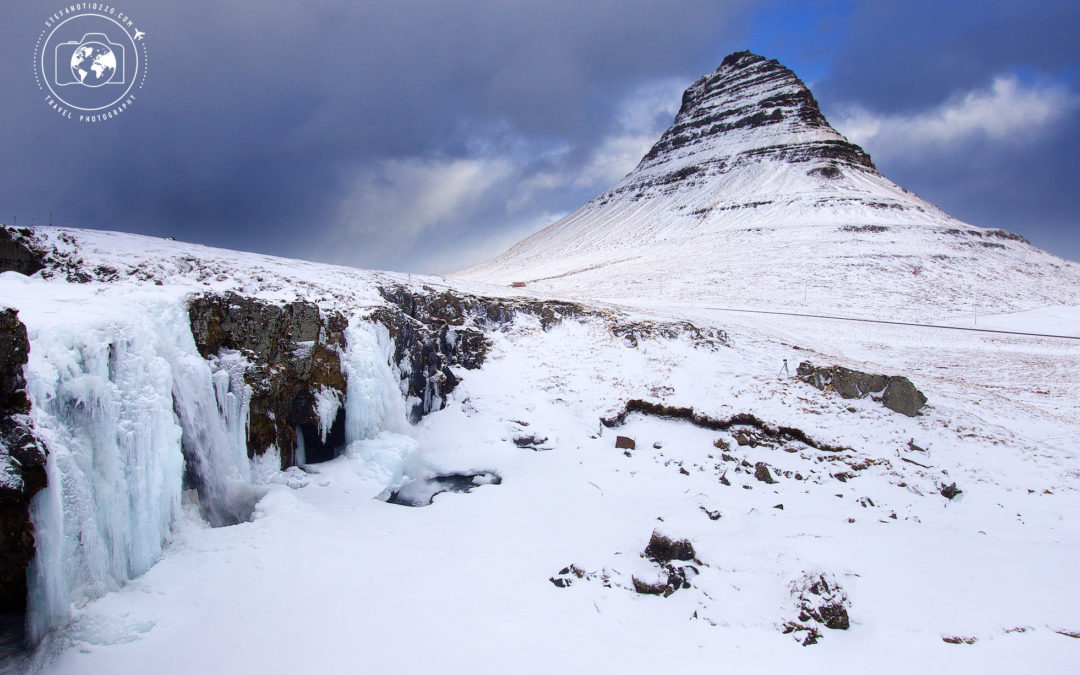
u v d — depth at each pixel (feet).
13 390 28.94
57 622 30.17
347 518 47.47
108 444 34.17
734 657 31.24
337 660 30.01
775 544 43.11
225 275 72.74
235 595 34.45
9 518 28.07
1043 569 39.83
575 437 75.25
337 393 59.47
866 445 73.61
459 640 32.09
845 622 33.53
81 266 61.93
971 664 30.27
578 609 35.65
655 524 49.78
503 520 50.57
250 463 51.29
